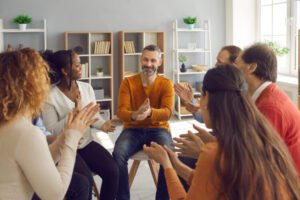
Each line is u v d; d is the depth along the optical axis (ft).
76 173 7.65
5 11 19.72
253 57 6.84
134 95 10.34
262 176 3.97
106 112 20.99
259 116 4.28
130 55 21.68
